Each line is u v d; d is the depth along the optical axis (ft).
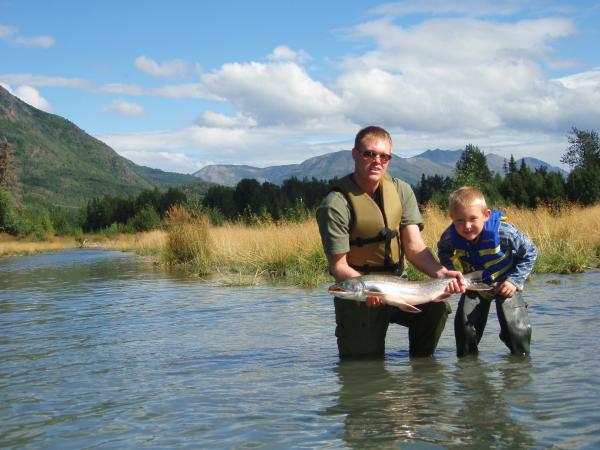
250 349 10.84
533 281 18.19
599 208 33.42
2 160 198.29
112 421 7.19
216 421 7.02
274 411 7.25
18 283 28.07
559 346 9.63
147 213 128.88
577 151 175.94
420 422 6.64
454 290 9.14
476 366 8.82
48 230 164.86
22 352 11.31
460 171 49.24
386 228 9.84
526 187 102.78
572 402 6.97
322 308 15.31
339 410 7.17
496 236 9.49
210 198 156.76
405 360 9.52
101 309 17.04
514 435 6.16
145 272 32.17
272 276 25.26
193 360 10.16
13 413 7.63
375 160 9.70
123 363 10.14
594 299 13.93
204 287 22.26
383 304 9.37
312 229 28.86
